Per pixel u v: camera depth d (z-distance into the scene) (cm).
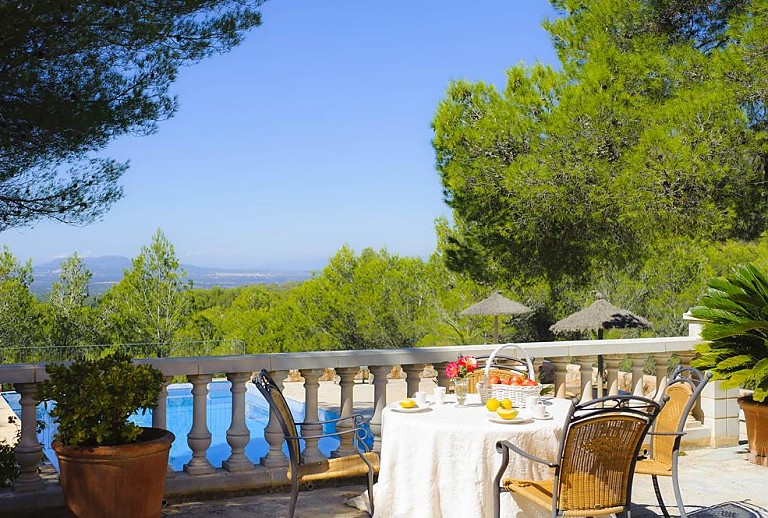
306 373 598
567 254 1377
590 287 1587
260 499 560
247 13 718
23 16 574
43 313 2133
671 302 1677
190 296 2364
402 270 2378
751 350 675
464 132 1323
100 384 447
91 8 602
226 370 563
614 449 394
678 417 486
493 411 481
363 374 1731
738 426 756
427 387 1437
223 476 563
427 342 1975
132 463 443
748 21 1184
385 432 471
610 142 1238
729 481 626
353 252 2500
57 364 492
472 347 653
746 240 1308
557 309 1741
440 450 443
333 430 1081
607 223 1290
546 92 1311
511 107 1299
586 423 382
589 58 1341
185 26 690
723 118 1122
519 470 440
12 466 496
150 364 522
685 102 1167
